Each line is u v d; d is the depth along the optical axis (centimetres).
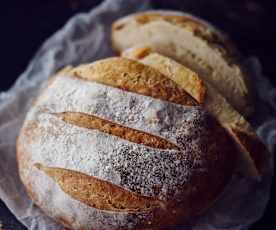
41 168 42
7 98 50
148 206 41
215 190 43
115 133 41
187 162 41
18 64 57
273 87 54
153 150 41
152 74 43
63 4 60
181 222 44
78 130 41
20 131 47
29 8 60
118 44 54
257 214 46
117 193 40
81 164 41
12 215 45
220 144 42
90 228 42
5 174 46
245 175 47
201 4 60
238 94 47
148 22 50
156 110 41
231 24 60
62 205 41
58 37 54
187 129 41
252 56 58
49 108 43
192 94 43
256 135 43
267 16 60
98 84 43
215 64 47
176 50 49
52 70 52
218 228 44
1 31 58
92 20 55
